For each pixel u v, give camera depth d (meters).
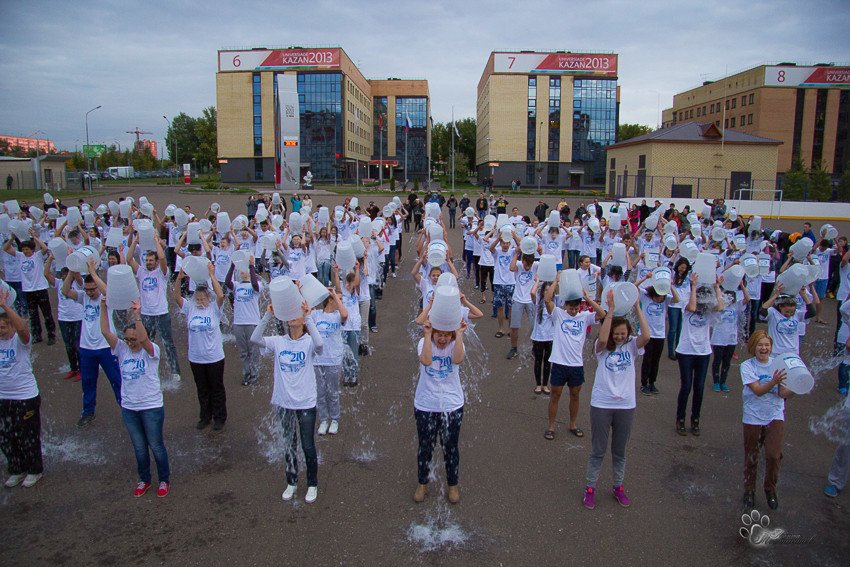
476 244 14.27
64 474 5.56
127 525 4.76
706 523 4.88
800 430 6.79
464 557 4.38
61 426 6.61
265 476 5.55
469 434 6.49
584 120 64.38
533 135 64.31
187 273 6.30
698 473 5.70
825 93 63.78
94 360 6.54
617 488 5.15
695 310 6.36
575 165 64.75
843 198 37.59
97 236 14.41
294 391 4.97
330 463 5.79
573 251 16.61
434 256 7.71
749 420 5.10
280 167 48.59
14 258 10.05
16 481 5.35
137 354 5.07
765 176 36.62
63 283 7.41
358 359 8.45
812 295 7.76
